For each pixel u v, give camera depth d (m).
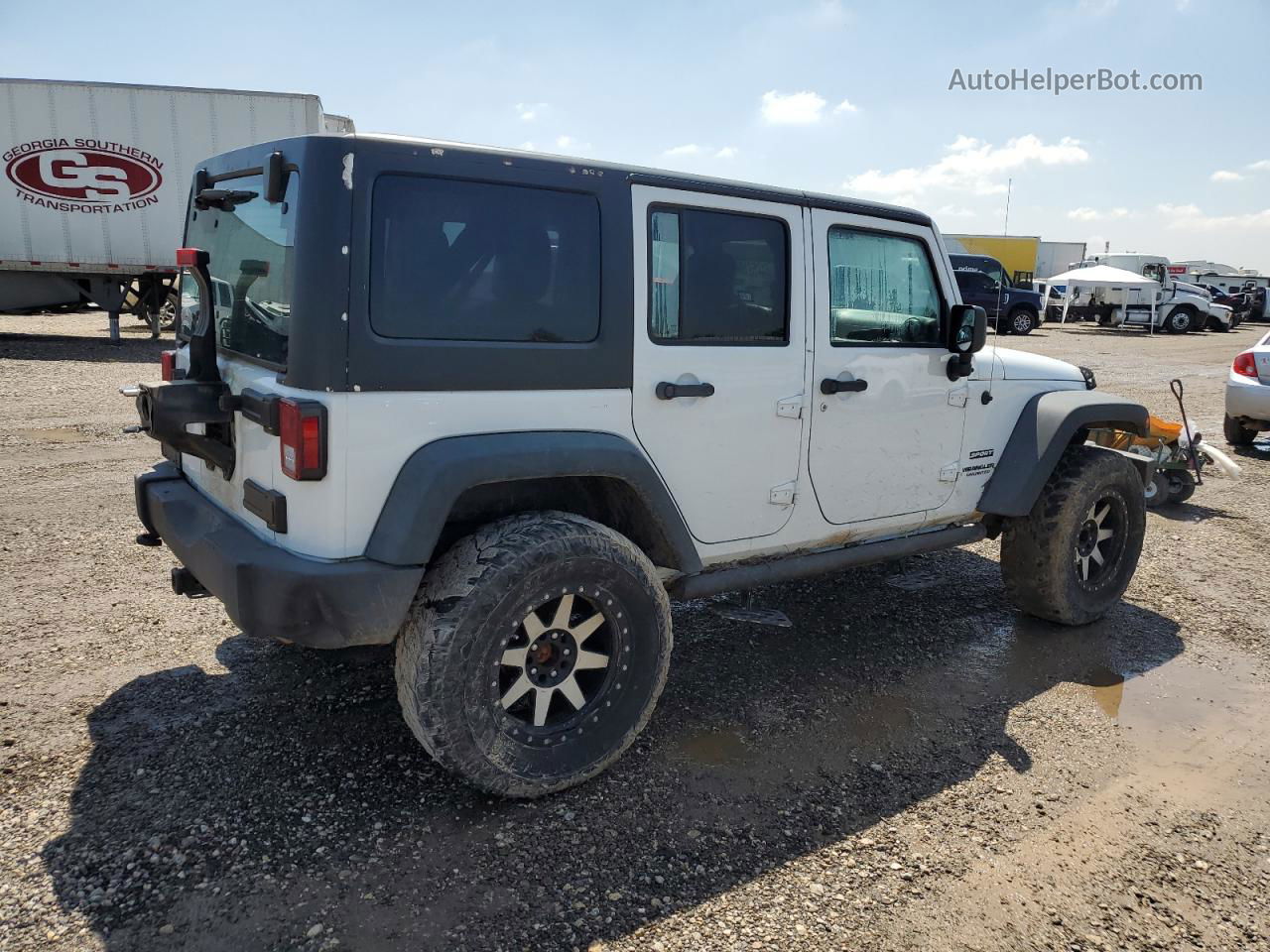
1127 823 2.95
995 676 4.05
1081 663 4.22
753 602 4.88
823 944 2.34
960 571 5.59
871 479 3.85
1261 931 2.46
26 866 2.48
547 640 2.88
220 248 3.29
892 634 4.51
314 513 2.59
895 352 3.83
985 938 2.39
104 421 8.80
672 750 3.29
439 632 2.62
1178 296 29.72
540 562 2.72
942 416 4.07
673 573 3.44
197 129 14.68
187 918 2.31
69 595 4.46
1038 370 4.60
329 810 2.80
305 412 2.49
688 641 4.33
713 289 3.27
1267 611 4.98
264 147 2.90
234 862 2.54
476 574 2.66
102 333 17.03
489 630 2.67
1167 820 2.97
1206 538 6.36
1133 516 4.71
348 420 2.54
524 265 2.81
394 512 2.61
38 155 14.17
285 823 2.73
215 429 3.09
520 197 2.80
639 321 3.05
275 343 2.74
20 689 3.49
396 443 2.62
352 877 2.50
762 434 3.44
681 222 3.17
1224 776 3.26
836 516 3.78
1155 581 5.43
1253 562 5.85
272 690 3.56
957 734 3.50
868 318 3.79
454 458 2.65
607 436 2.99
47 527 5.51
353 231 2.51
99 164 14.41
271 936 2.27
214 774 2.97
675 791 3.01
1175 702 3.85
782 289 3.46
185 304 3.85
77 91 14.12
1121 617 4.85
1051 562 4.42
